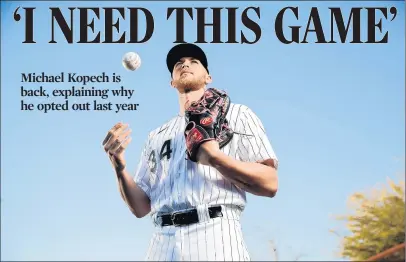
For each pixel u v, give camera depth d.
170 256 4.81
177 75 5.18
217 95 4.98
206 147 4.68
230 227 4.78
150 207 5.28
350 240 10.61
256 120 5.05
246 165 4.75
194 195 4.82
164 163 5.09
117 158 5.14
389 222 10.64
